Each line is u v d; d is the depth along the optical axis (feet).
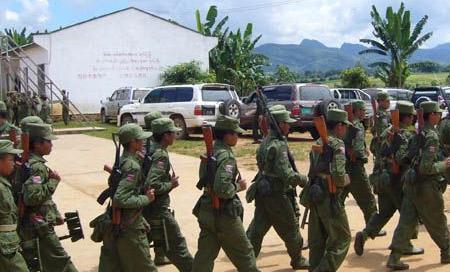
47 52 93.15
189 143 56.90
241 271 15.64
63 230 24.77
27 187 14.96
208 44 102.01
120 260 14.67
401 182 19.34
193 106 58.75
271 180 17.93
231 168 15.19
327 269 16.79
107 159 47.26
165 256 19.43
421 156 17.92
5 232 13.44
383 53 114.21
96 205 29.91
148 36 98.32
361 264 19.62
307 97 55.11
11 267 13.47
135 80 98.22
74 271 16.35
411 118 19.63
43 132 15.49
